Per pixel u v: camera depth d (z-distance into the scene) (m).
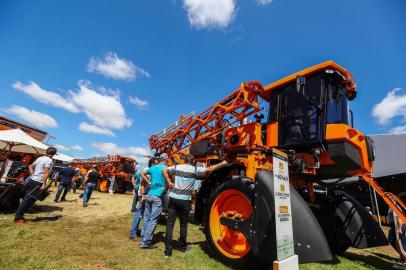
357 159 3.49
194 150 6.03
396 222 4.05
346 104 4.09
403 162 8.84
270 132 4.32
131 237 4.35
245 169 4.12
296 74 4.09
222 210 3.80
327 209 4.61
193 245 4.22
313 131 3.71
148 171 4.26
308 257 2.70
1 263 2.70
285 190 2.67
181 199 3.67
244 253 3.21
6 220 4.67
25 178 5.80
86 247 3.61
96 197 11.84
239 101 5.19
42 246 3.42
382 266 4.07
